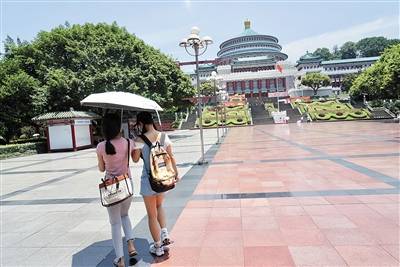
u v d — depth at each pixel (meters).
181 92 31.77
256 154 13.31
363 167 8.73
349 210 5.13
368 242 3.88
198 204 6.12
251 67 79.06
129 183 3.63
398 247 3.71
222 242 4.20
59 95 25.94
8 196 8.21
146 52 28.97
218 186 7.62
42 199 7.59
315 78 67.31
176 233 4.63
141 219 5.47
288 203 5.77
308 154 12.21
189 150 16.89
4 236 5.02
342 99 58.75
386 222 4.51
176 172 3.87
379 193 6.05
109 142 3.58
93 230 5.11
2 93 23.22
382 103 50.12
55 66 26.73
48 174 12.02
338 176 7.81
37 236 4.95
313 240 4.05
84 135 25.25
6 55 28.91
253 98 71.62
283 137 21.52
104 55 26.75
